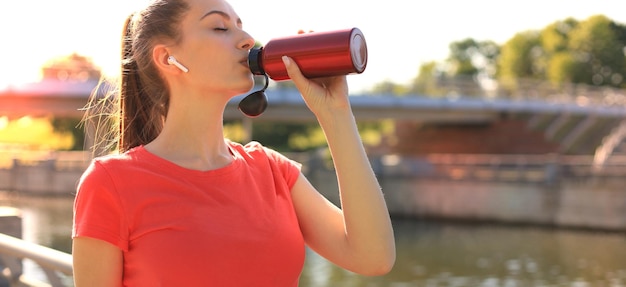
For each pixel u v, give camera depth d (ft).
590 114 132.87
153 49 5.38
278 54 5.22
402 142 149.07
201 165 5.29
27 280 14.30
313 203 5.89
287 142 193.88
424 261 65.87
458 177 95.86
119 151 6.01
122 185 5.01
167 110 5.73
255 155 5.70
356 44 5.09
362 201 5.38
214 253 4.94
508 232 84.84
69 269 10.03
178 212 5.00
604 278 56.29
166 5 5.36
